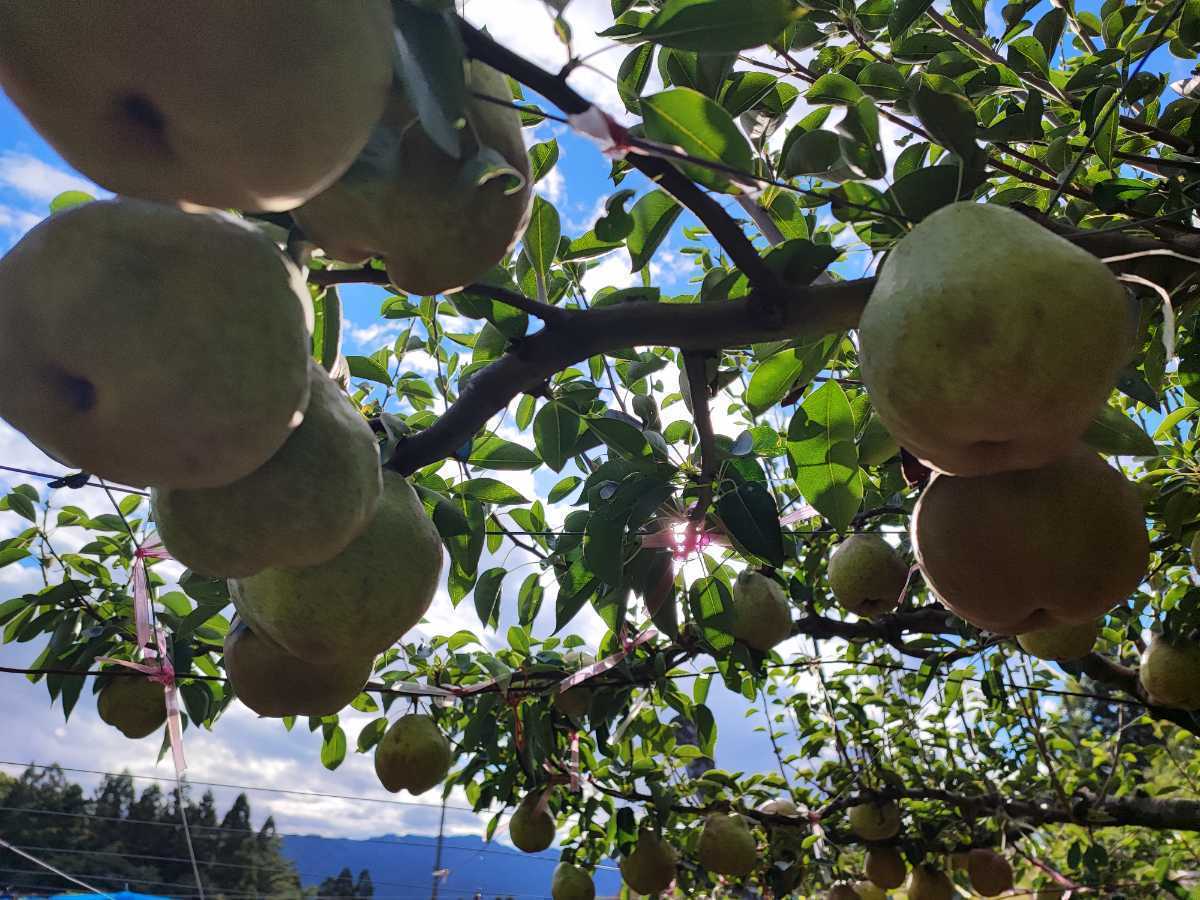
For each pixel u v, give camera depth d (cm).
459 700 474
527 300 169
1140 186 225
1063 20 286
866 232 179
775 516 246
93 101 85
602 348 172
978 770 624
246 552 140
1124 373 248
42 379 109
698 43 127
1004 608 165
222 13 79
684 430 315
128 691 383
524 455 312
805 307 154
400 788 399
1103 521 158
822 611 535
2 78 86
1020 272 125
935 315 126
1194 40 263
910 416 133
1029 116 239
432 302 368
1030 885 687
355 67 90
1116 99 204
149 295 108
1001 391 124
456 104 104
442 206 133
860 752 610
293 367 120
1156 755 652
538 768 468
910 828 622
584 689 450
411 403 394
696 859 605
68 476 168
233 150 89
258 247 121
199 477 121
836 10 289
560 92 117
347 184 129
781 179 222
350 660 192
